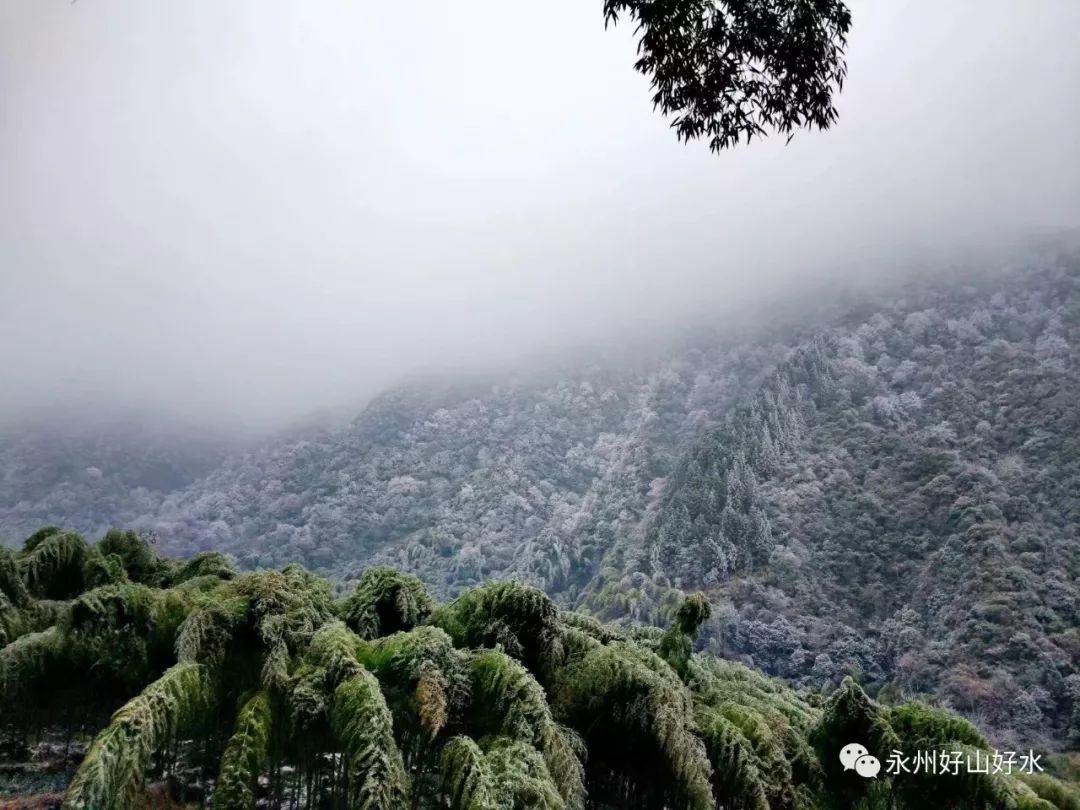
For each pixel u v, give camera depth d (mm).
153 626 5219
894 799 5918
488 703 4992
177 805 4758
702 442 104500
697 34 5555
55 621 5941
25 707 4969
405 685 4992
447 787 4418
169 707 4234
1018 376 107688
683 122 6098
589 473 142500
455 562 104125
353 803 3980
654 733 5215
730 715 6266
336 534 124812
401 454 157750
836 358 131125
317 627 5703
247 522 138625
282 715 4691
